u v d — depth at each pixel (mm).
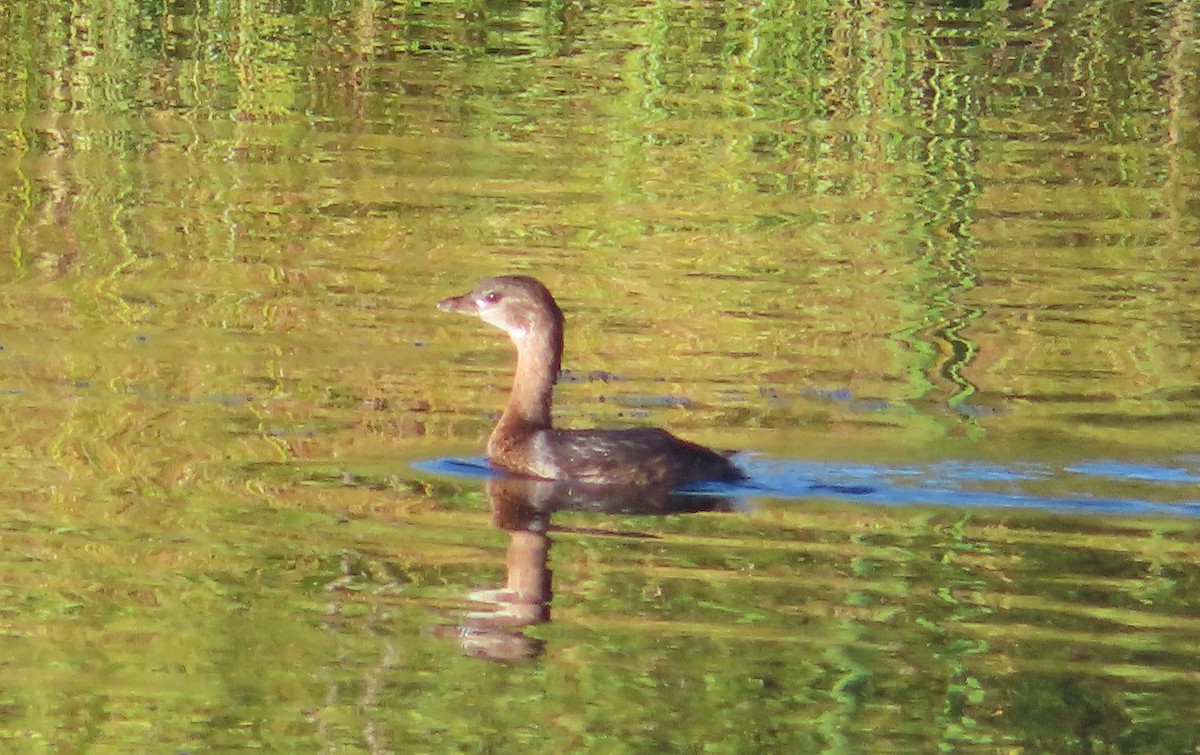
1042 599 12500
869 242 20938
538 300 15344
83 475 14312
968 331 18344
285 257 19750
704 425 15727
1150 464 14938
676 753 10570
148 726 10695
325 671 11406
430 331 17922
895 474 14695
